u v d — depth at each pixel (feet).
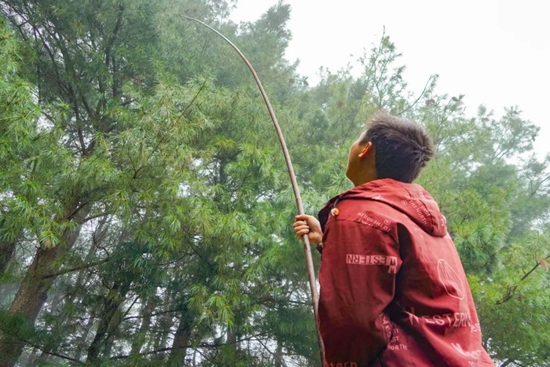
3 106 19.21
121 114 25.21
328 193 22.18
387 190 4.42
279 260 23.15
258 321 26.63
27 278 25.34
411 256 4.03
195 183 22.86
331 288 3.91
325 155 30.01
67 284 31.09
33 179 20.15
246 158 25.53
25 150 21.42
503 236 20.62
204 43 35.45
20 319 23.38
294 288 27.07
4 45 20.85
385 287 3.87
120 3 28.43
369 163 4.96
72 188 21.77
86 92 29.01
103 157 22.35
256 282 25.39
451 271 4.24
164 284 24.84
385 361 3.79
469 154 32.71
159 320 27.09
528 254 21.47
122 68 30.53
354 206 4.28
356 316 3.72
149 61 29.35
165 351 26.14
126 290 24.77
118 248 24.93
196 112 24.36
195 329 24.94
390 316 4.00
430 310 3.93
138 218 22.95
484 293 20.13
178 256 25.38
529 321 20.71
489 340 21.83
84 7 28.14
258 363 26.08
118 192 21.02
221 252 23.68
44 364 23.27
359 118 32.12
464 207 24.61
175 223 20.98
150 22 29.76
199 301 21.94
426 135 5.05
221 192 24.86
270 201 28.12
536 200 42.04
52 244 20.59
